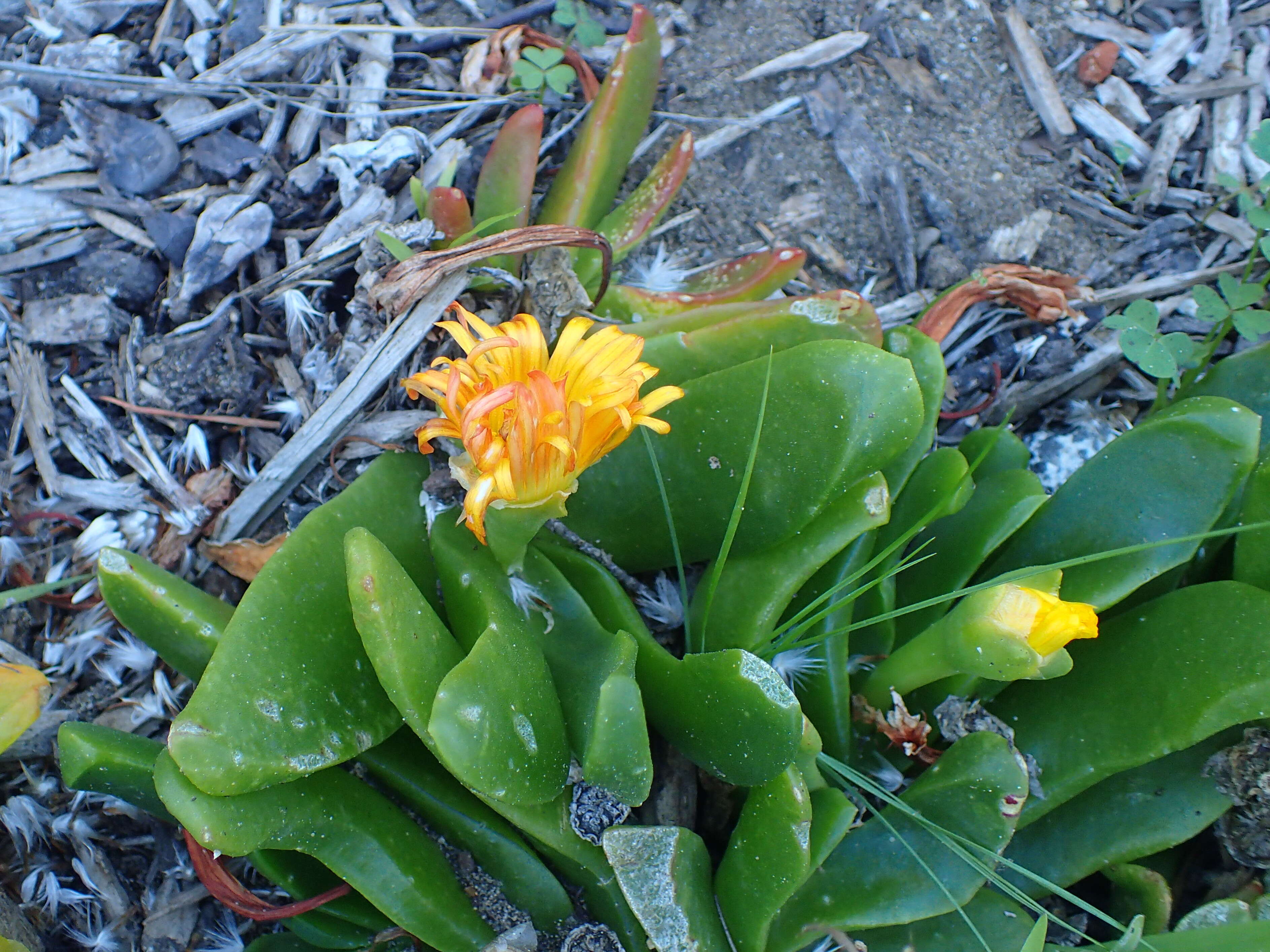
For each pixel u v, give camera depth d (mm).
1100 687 312
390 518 320
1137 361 348
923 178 382
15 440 345
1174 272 383
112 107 360
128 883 333
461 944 303
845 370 301
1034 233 381
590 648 312
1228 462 307
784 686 285
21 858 332
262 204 356
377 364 335
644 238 360
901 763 327
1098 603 313
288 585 298
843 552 323
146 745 300
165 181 358
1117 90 393
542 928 314
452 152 367
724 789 330
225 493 344
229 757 281
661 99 383
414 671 286
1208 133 391
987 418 375
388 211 358
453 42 377
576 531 329
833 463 305
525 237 326
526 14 381
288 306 347
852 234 378
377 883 297
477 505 284
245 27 369
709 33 387
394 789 312
